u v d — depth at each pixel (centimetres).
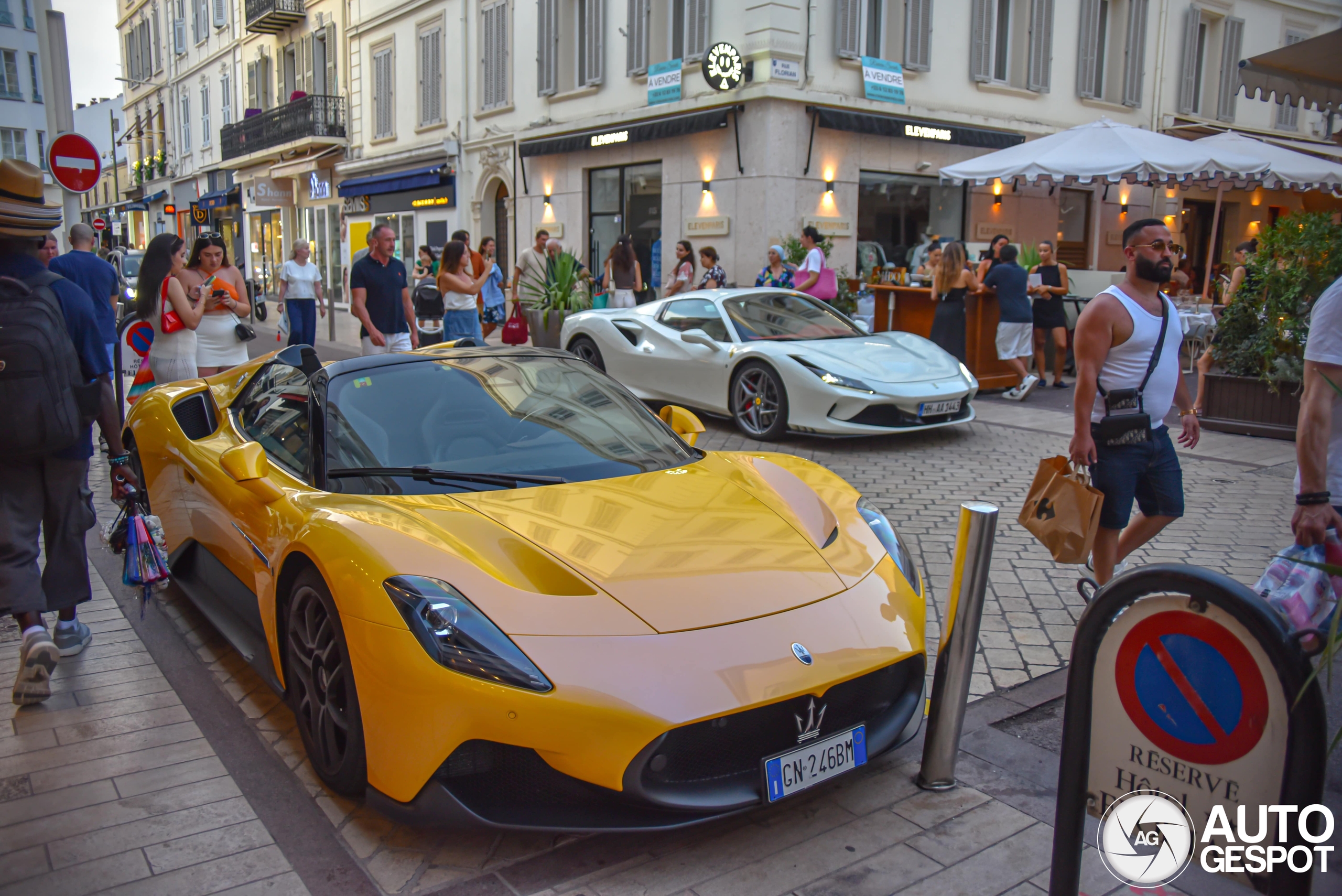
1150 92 1811
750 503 311
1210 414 847
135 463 465
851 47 1386
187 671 360
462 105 1947
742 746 238
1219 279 1457
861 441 788
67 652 371
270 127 2691
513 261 1848
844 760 251
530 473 317
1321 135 2138
